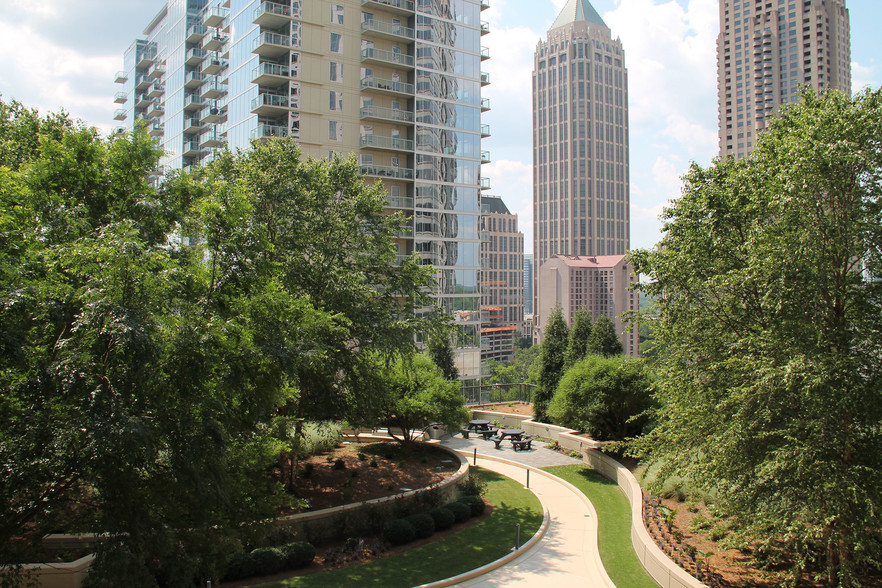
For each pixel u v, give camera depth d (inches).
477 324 2440.9
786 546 552.4
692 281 673.6
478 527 882.1
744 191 649.6
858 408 505.7
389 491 965.2
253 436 614.2
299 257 932.0
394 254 1071.0
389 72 2214.6
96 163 599.5
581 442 1349.7
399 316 1093.1
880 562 553.0
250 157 1000.2
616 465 1127.6
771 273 543.8
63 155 580.1
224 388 505.7
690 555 658.8
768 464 517.3
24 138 757.3
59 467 424.2
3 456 392.5
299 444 815.1
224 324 500.4
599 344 1601.9
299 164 1018.7
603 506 986.1
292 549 715.4
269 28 2070.6
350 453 1231.5
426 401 1224.8
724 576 604.7
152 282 458.0
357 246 1045.2
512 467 1273.4
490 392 2055.9
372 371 999.0
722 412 606.5
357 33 2137.1
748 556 659.4
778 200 550.0
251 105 2063.2
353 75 2126.0
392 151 2206.0
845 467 494.9
